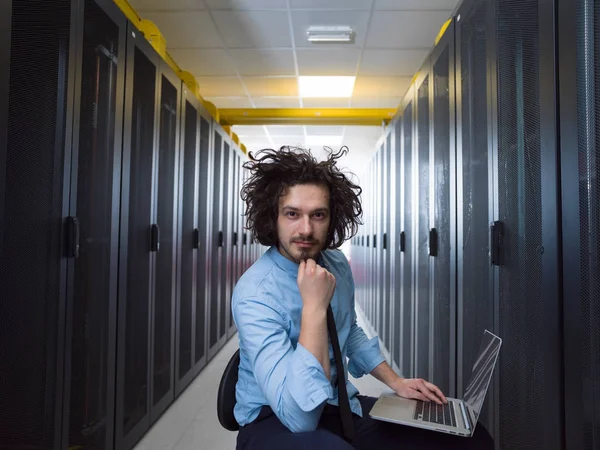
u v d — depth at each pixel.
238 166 6.25
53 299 1.71
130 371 2.54
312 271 1.04
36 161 1.60
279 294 1.14
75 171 1.84
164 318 3.15
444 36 2.46
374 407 1.22
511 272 1.64
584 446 1.23
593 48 1.21
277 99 6.25
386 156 4.75
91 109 1.99
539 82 1.43
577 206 1.26
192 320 3.88
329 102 6.37
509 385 1.65
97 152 2.06
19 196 1.52
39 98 1.62
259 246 8.67
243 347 1.20
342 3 3.77
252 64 5.03
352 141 8.49
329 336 1.18
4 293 1.45
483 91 1.91
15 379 1.52
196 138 3.94
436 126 2.64
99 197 2.09
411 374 3.38
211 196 4.55
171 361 3.31
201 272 4.20
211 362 4.59
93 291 2.04
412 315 3.35
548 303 1.38
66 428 1.81
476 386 1.22
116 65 2.26
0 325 1.44
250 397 1.17
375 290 5.71
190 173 3.78
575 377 1.27
